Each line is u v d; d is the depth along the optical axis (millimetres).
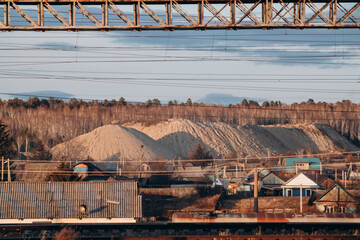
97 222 176500
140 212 178875
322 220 159875
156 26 99188
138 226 155875
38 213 177375
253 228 157125
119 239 138625
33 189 187750
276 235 140375
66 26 100125
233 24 98625
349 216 160375
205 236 139750
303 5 98312
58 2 99750
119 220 176750
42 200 182875
